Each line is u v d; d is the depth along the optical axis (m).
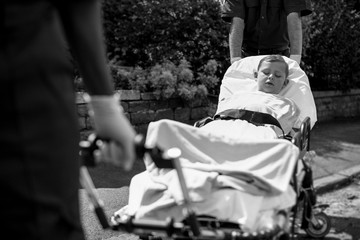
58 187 1.31
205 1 6.79
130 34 6.95
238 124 2.98
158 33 6.83
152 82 5.90
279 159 2.26
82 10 1.35
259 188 2.15
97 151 1.53
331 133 7.45
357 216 3.97
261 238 1.93
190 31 6.80
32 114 1.24
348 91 9.46
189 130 2.41
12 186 1.23
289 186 2.27
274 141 2.34
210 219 2.07
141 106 5.78
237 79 3.93
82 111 5.22
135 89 5.89
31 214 1.25
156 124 2.35
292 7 4.15
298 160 2.50
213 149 2.39
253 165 2.26
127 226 1.85
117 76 6.06
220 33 6.78
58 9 1.35
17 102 1.22
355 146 6.54
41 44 1.26
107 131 1.38
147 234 2.24
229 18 4.42
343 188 4.86
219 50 6.87
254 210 2.04
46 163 1.27
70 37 1.36
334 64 8.77
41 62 1.25
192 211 1.73
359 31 9.06
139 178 2.44
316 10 8.23
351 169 5.32
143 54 7.00
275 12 4.30
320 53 8.51
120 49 6.98
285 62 3.66
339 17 8.45
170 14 6.79
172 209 2.17
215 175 2.16
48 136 1.27
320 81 9.05
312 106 3.69
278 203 2.12
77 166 1.41
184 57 6.57
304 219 2.90
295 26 4.12
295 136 2.70
